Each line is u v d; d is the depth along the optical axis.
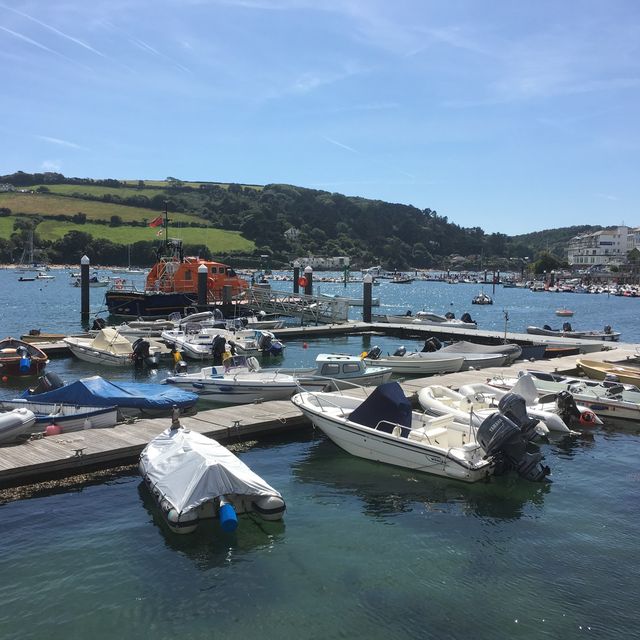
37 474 13.10
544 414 17.88
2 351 26.95
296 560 10.07
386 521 11.67
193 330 34.00
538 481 13.82
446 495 13.03
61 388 17.50
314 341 40.22
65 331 43.91
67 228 181.38
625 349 34.53
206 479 11.12
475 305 87.88
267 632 8.13
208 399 21.03
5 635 8.02
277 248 194.38
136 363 28.73
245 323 41.78
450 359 27.58
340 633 8.12
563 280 155.88
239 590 9.14
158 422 16.48
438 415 17.88
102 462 13.82
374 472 14.34
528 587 9.31
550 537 11.04
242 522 11.38
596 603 8.89
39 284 109.19
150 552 10.27
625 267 153.38
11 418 14.76
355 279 154.50
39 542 10.59
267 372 22.44
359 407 15.33
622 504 12.66
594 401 19.84
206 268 47.50
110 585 9.23
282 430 17.06
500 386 22.28
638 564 10.05
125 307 47.81
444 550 10.51
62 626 8.23
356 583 9.38
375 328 44.84
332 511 12.10
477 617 8.52
